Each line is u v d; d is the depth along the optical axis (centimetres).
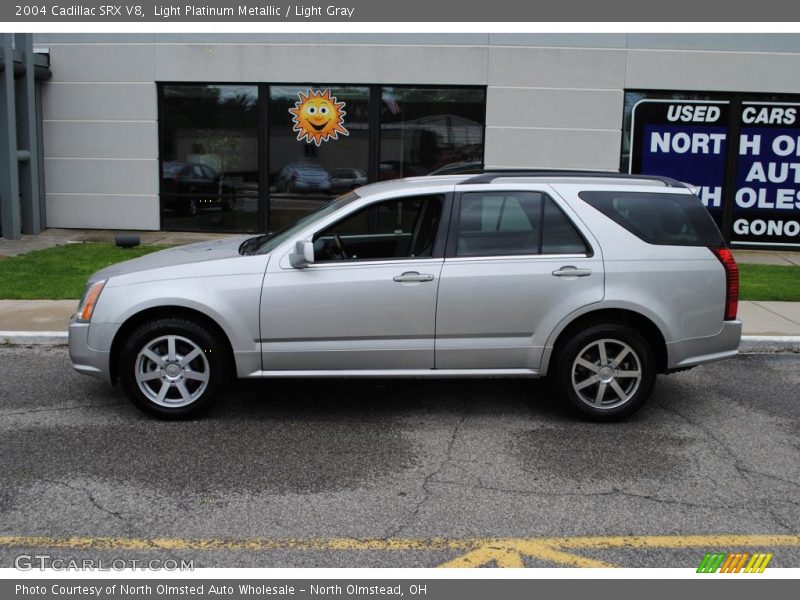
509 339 582
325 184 1499
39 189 1512
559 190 589
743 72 1430
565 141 1458
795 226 1473
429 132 1472
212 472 496
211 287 568
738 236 1482
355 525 428
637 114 1452
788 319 907
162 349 582
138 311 568
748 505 458
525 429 584
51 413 605
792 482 493
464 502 457
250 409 621
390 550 403
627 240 584
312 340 574
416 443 552
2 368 726
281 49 1457
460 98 1460
